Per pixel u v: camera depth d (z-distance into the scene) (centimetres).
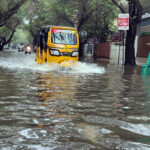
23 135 239
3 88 550
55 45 1290
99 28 2928
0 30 5003
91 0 2680
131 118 316
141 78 859
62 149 205
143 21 2536
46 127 267
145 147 213
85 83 674
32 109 352
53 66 1264
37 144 215
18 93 485
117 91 552
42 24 3922
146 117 323
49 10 3011
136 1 1509
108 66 1494
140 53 2028
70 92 512
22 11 4256
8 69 1088
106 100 439
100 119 307
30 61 1731
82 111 348
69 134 245
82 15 2691
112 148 209
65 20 3022
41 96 456
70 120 298
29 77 788
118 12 2916
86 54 3288
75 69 1182
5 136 235
